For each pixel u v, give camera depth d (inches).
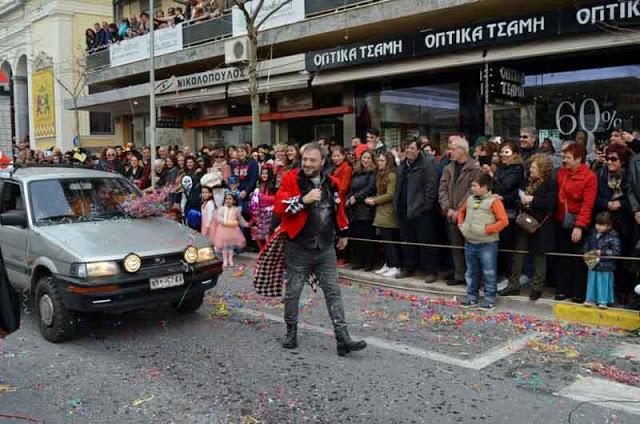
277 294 229.6
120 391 185.0
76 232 242.4
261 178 390.3
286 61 583.2
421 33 469.7
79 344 231.6
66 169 298.2
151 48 586.9
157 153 617.0
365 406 172.2
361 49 513.0
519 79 467.5
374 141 374.0
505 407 171.3
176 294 237.9
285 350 221.1
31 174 282.2
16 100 1307.8
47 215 258.5
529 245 272.5
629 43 366.9
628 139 271.6
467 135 521.7
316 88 634.2
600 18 368.8
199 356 215.8
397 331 245.0
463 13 493.4
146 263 231.0
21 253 253.8
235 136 763.4
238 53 604.4
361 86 599.2
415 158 308.3
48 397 181.3
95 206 273.0
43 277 238.8
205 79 684.7
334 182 215.8
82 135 1172.5
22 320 264.7
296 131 683.4
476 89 512.1
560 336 236.8
